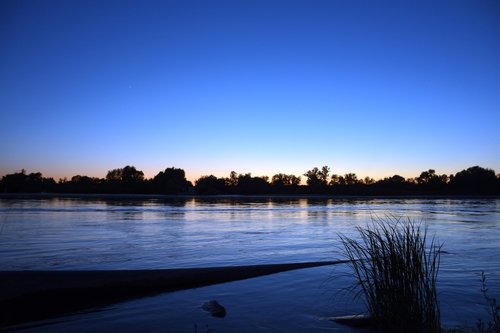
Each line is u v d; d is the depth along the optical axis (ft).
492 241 74.74
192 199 343.05
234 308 33.30
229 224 107.55
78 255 56.13
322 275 44.57
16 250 59.93
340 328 28.40
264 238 77.51
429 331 25.11
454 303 33.91
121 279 38.01
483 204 286.87
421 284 26.12
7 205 189.57
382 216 145.79
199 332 27.91
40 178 477.77
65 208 169.78
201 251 61.11
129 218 122.11
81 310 32.86
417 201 357.61
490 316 30.73
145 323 29.76
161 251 60.54
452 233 88.28
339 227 100.63
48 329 28.73
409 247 26.58
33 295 34.40
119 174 510.17
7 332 28.25
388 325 26.35
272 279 42.96
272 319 30.55
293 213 161.68
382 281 26.86
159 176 510.99
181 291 38.52
